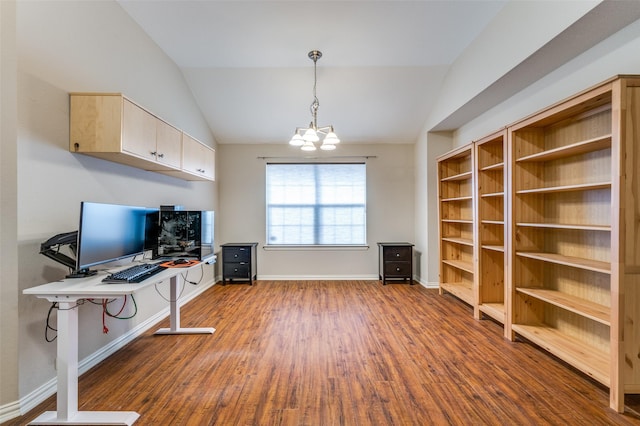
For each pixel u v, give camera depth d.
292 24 2.84
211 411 1.71
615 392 1.69
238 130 4.79
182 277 3.74
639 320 1.70
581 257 2.26
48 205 1.87
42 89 1.83
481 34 2.99
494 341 2.64
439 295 4.14
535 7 2.25
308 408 1.73
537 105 2.76
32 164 1.77
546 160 2.56
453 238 4.03
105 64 2.38
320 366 2.21
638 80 1.67
